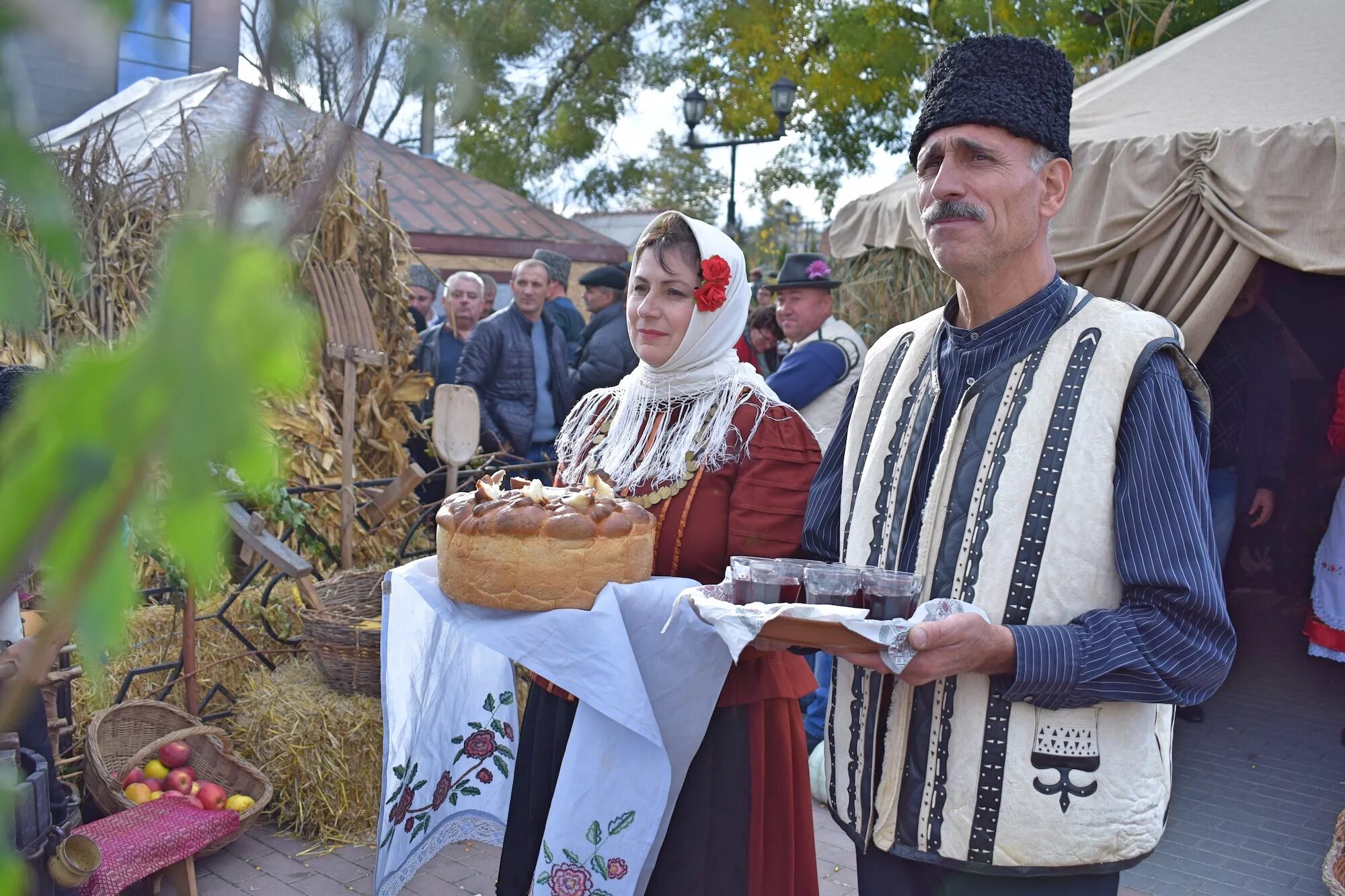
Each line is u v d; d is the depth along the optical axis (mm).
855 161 19656
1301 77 4164
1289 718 5410
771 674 2240
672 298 2373
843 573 1711
